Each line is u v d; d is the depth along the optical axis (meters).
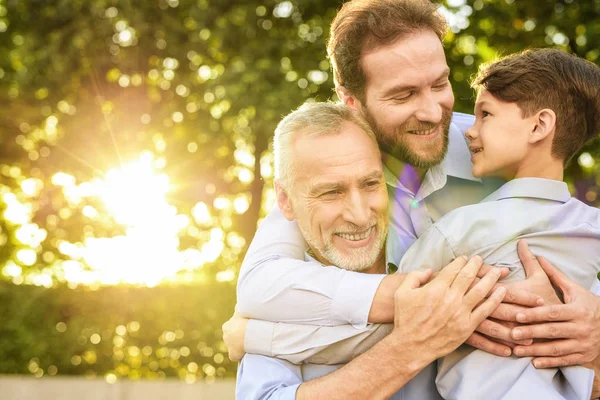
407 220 2.41
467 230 2.11
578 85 2.18
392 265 2.31
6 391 8.10
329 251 2.17
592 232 2.15
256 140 9.37
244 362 2.21
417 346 1.96
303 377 2.19
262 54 8.99
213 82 8.68
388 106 2.27
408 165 2.38
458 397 2.01
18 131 10.47
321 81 9.41
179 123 10.14
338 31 2.37
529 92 2.17
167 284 8.83
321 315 2.10
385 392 1.98
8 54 10.19
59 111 10.07
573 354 1.99
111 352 8.60
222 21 9.32
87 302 8.63
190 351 8.57
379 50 2.26
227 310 8.65
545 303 2.01
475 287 1.97
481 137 2.24
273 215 2.41
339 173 2.10
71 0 9.19
